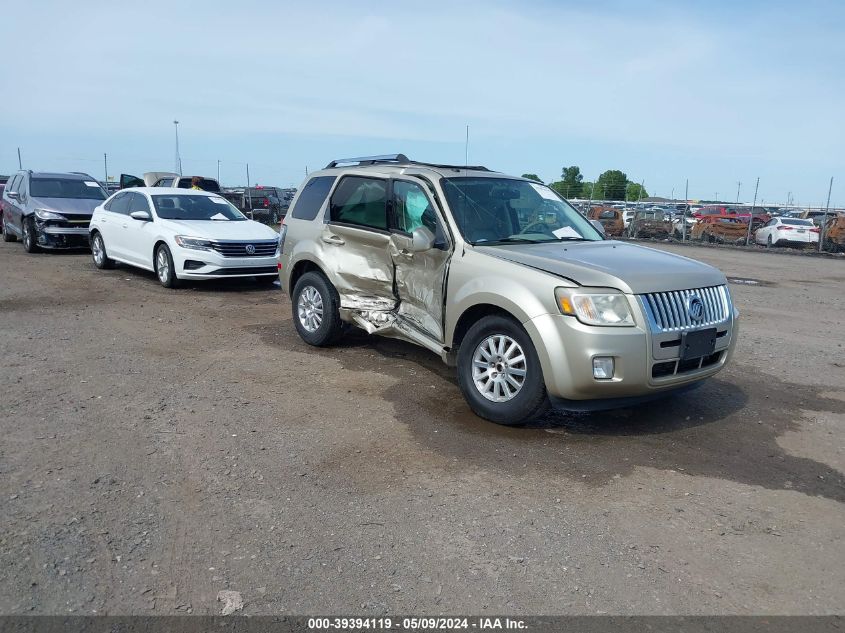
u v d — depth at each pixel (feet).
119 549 11.65
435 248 19.52
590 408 16.35
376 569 11.30
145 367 22.40
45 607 10.11
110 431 16.72
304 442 16.40
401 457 15.67
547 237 20.62
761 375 23.62
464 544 12.10
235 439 16.47
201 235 37.32
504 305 16.96
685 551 12.09
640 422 18.44
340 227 23.31
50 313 30.60
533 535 12.47
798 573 11.51
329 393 20.16
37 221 51.49
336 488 14.08
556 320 16.03
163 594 10.52
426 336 20.21
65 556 11.37
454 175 21.04
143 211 41.32
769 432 18.01
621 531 12.70
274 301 35.68
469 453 16.01
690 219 103.71
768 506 13.85
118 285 39.19
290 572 11.16
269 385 20.81
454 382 21.57
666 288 16.49
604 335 15.64
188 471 14.66
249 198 97.86
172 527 12.41
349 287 23.12
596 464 15.61
